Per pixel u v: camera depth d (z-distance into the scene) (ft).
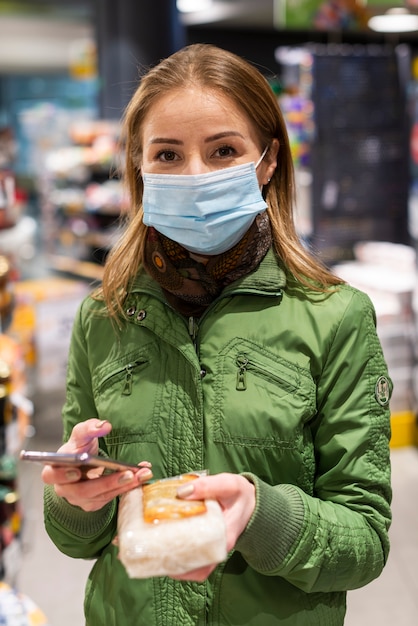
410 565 11.76
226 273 4.40
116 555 4.45
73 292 19.33
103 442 4.66
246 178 4.34
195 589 4.15
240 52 25.00
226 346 4.28
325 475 4.21
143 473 3.68
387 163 16.31
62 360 18.88
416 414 15.99
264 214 4.53
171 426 4.27
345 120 15.76
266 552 3.72
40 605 10.79
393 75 15.98
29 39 33.45
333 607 4.31
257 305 4.35
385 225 16.65
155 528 3.30
